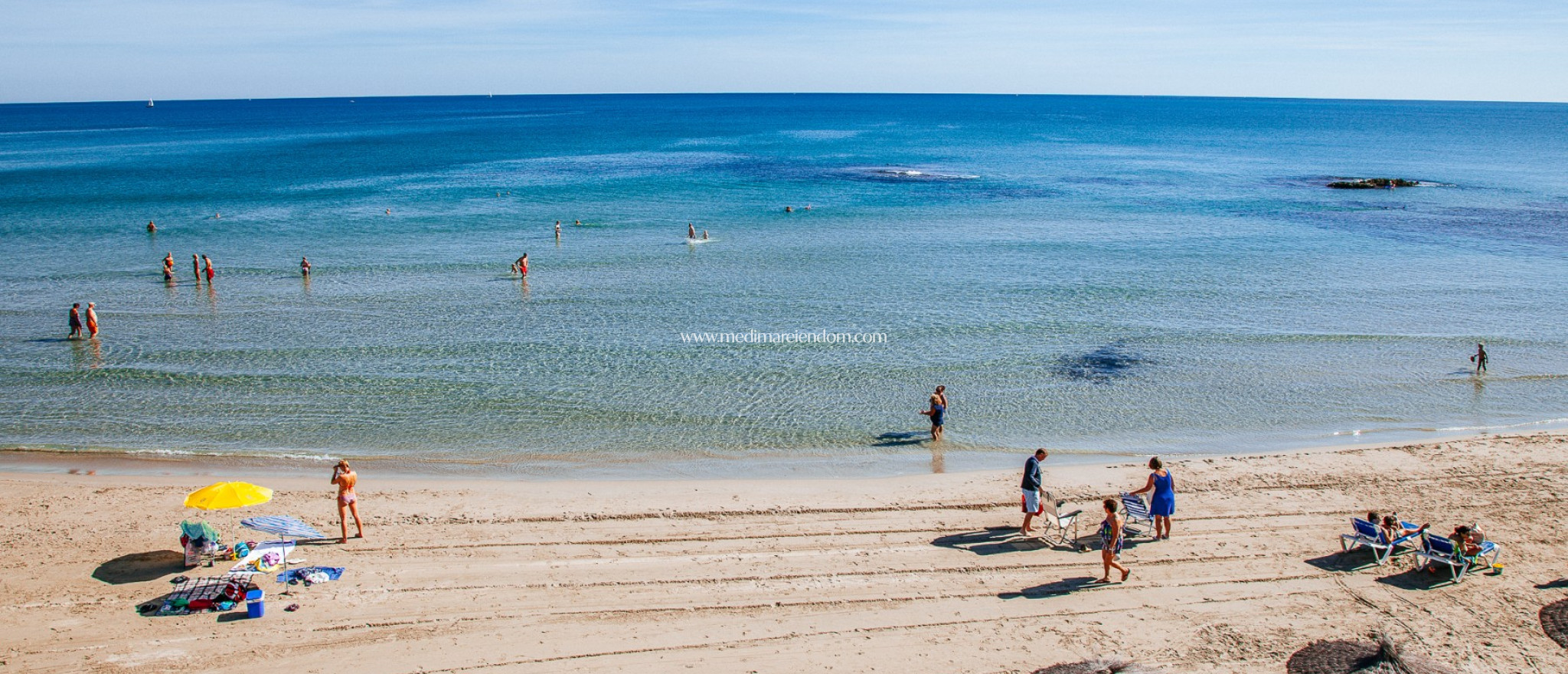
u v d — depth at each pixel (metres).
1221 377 25.06
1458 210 60.84
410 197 66.06
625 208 60.50
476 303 33.72
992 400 23.28
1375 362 26.27
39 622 11.91
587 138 142.88
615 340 28.72
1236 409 22.55
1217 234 50.41
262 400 23.09
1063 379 24.92
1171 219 56.12
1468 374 25.08
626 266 41.00
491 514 15.81
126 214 56.72
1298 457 18.56
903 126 190.25
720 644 11.59
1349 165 96.56
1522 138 152.12
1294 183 78.06
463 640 11.64
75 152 112.56
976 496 16.62
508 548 14.41
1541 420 21.48
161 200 63.94
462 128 177.75
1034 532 14.98
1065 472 18.06
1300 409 22.52
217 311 32.28
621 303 33.69
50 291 35.44
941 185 74.94
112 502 16.33
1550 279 37.88
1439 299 34.25
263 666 11.01
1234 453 19.77
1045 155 109.12
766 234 50.09
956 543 14.58
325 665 11.07
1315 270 40.06
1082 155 110.75
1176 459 19.39
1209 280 37.91
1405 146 129.00
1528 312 32.09
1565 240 48.28
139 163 95.38
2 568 13.51
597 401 23.17
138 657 11.13
